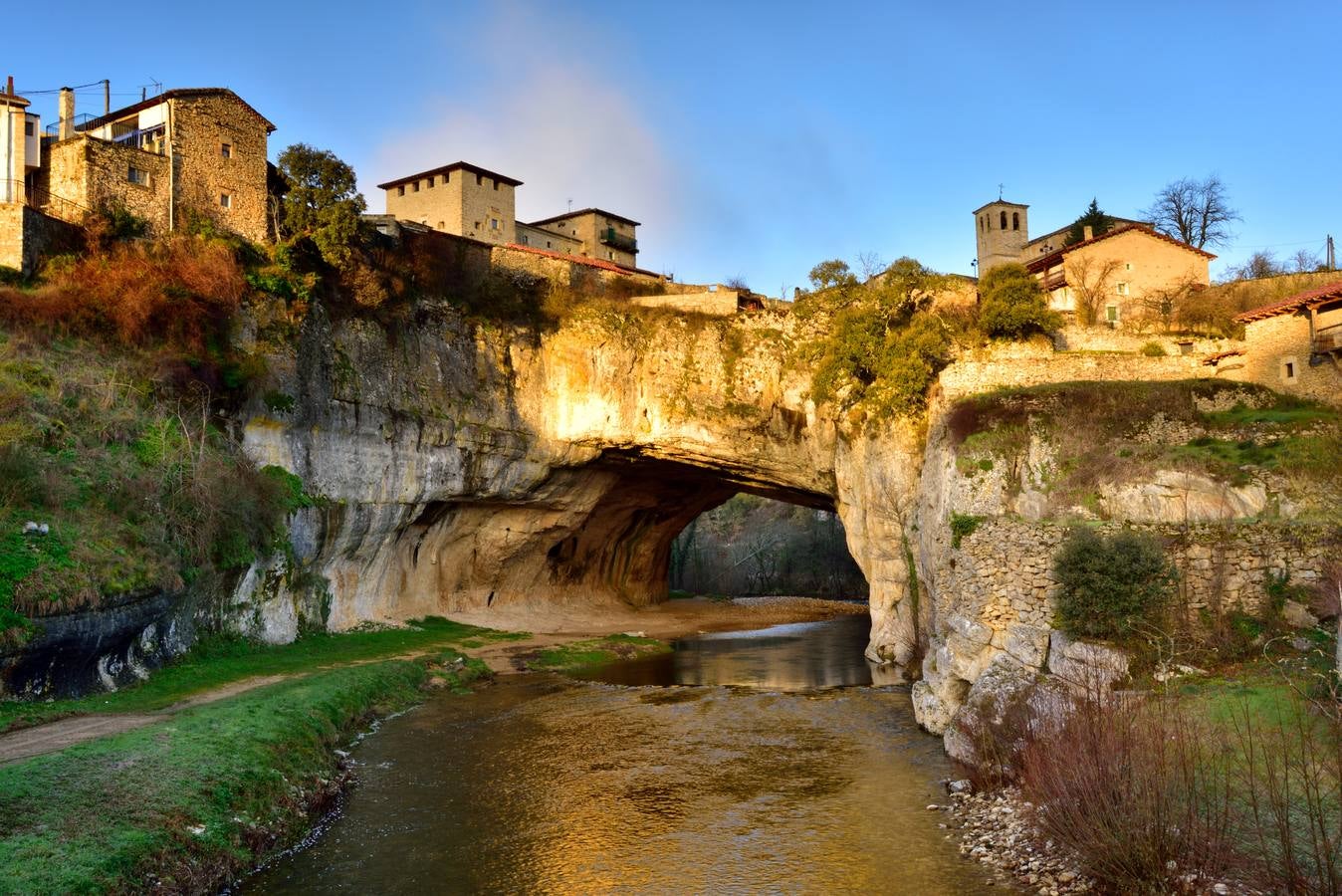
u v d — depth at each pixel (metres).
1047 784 15.20
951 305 43.44
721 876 15.38
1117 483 26.88
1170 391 32.22
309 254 42.66
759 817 18.30
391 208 67.81
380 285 44.62
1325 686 15.91
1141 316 44.72
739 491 66.44
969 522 25.11
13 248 34.09
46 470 25.28
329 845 17.16
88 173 37.97
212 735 19.69
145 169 39.91
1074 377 36.38
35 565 22.08
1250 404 32.62
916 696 26.30
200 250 37.78
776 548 100.25
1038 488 29.41
